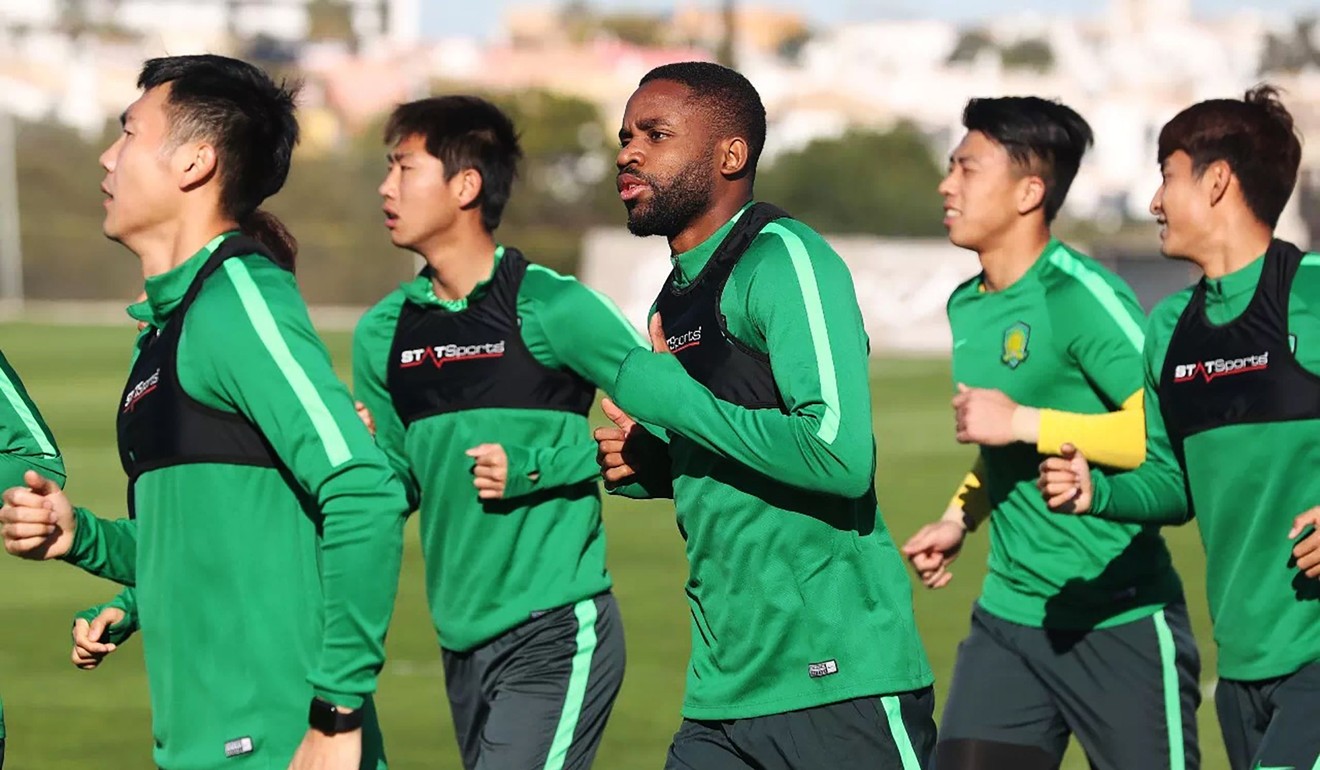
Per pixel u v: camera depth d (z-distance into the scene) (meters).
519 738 6.88
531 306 7.17
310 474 4.49
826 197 75.25
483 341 7.18
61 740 9.44
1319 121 78.00
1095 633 6.97
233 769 4.68
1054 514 7.00
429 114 7.28
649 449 5.91
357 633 4.50
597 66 109.56
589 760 7.09
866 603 5.36
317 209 61.22
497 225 7.46
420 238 7.32
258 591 4.67
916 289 41.94
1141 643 6.95
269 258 4.75
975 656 7.23
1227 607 6.12
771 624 5.35
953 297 7.65
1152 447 6.45
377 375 7.42
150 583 4.75
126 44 112.00
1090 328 7.03
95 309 57.16
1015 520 7.13
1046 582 7.04
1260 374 5.98
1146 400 6.46
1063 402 7.22
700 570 5.52
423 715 9.98
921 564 7.79
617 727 9.67
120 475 20.42
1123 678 6.95
